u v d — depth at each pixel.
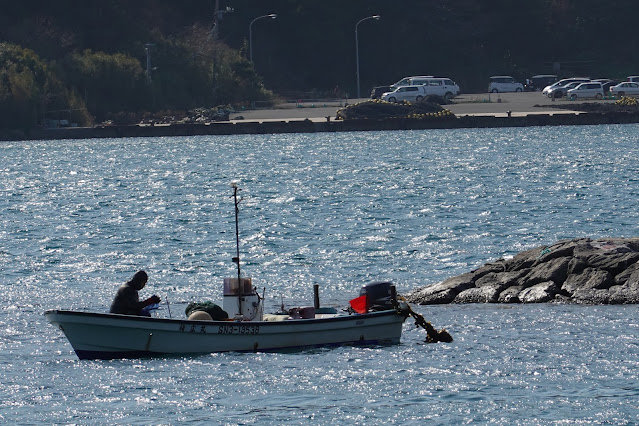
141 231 174.38
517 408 69.81
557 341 87.19
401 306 89.25
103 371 79.69
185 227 178.00
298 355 84.62
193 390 74.94
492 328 93.50
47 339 91.44
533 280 108.50
